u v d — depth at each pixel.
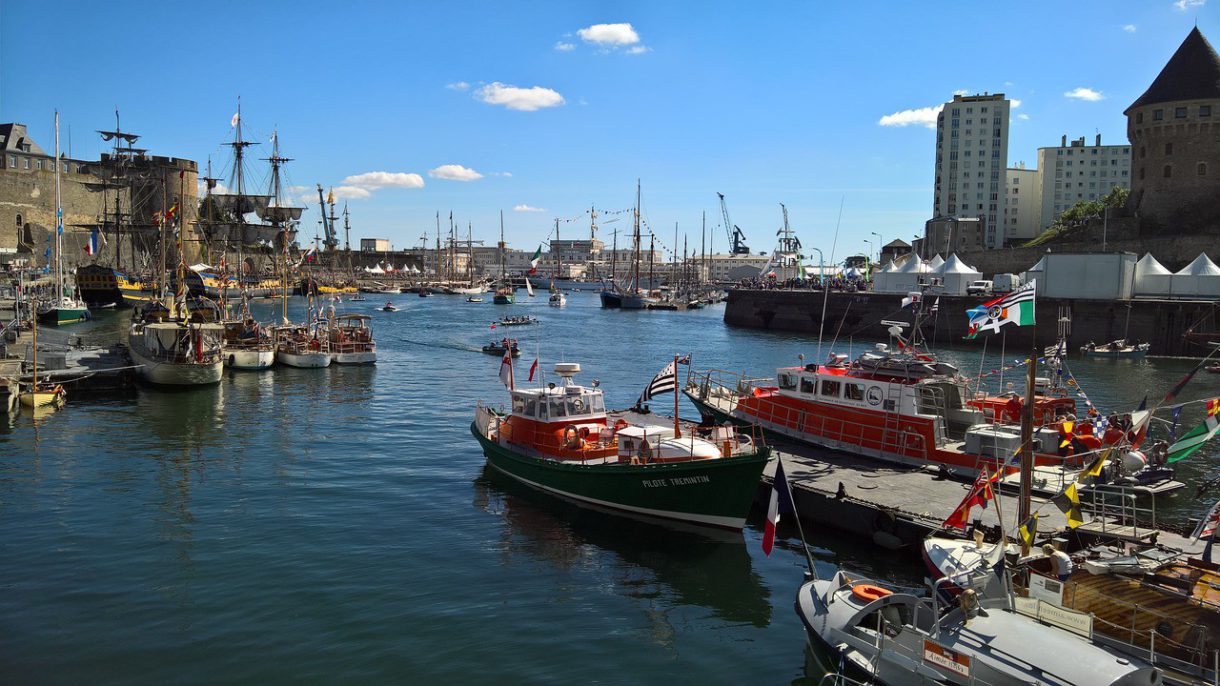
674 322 131.88
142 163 162.38
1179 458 29.55
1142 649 15.24
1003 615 16.12
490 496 30.67
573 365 31.91
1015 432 29.31
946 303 93.50
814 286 133.25
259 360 66.31
